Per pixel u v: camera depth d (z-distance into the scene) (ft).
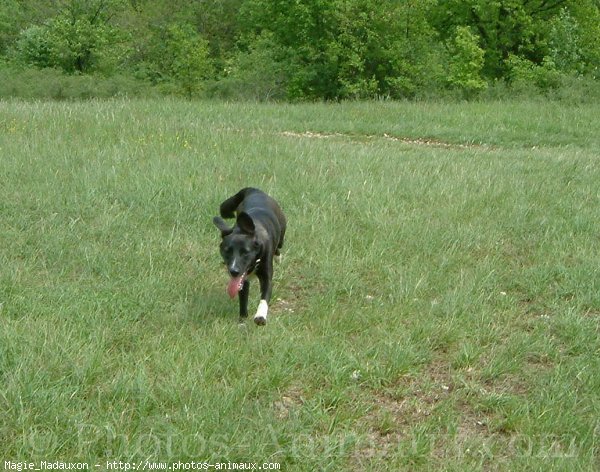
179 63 111.45
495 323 21.22
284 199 30.45
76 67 113.09
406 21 87.71
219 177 32.89
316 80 92.48
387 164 37.93
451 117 62.59
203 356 17.80
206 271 23.89
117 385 16.28
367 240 26.73
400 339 19.61
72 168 32.73
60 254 23.85
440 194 32.60
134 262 23.70
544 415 16.51
